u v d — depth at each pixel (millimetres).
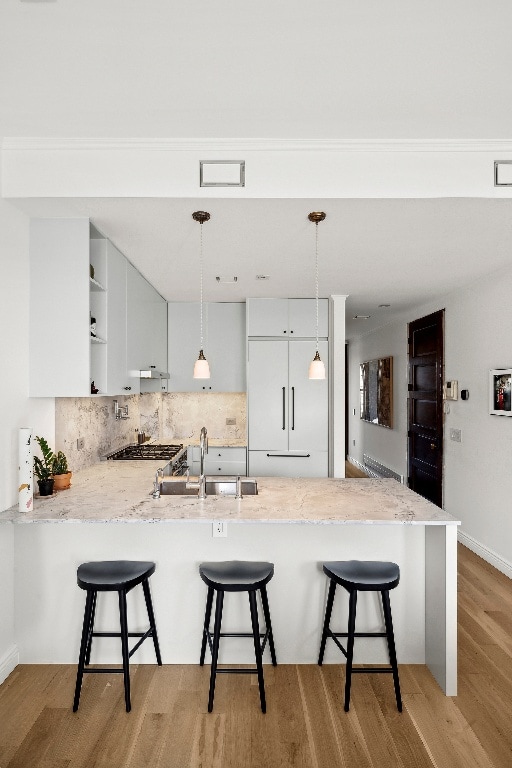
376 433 7285
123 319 3332
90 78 1846
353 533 2562
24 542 2547
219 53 1704
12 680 2410
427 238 2982
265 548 2561
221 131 2260
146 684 2379
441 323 4895
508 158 2363
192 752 1941
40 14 1528
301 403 4996
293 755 1928
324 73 1813
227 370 5254
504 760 1905
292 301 5000
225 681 2402
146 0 1471
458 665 2547
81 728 2074
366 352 7961
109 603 2562
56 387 2686
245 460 5035
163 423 5500
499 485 3828
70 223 2672
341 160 2367
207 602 2430
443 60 1735
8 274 2465
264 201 2412
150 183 2369
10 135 2299
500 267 3680
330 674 2467
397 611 2557
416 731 2059
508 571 3684
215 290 4598
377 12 1520
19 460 2379
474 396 4223
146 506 2484
